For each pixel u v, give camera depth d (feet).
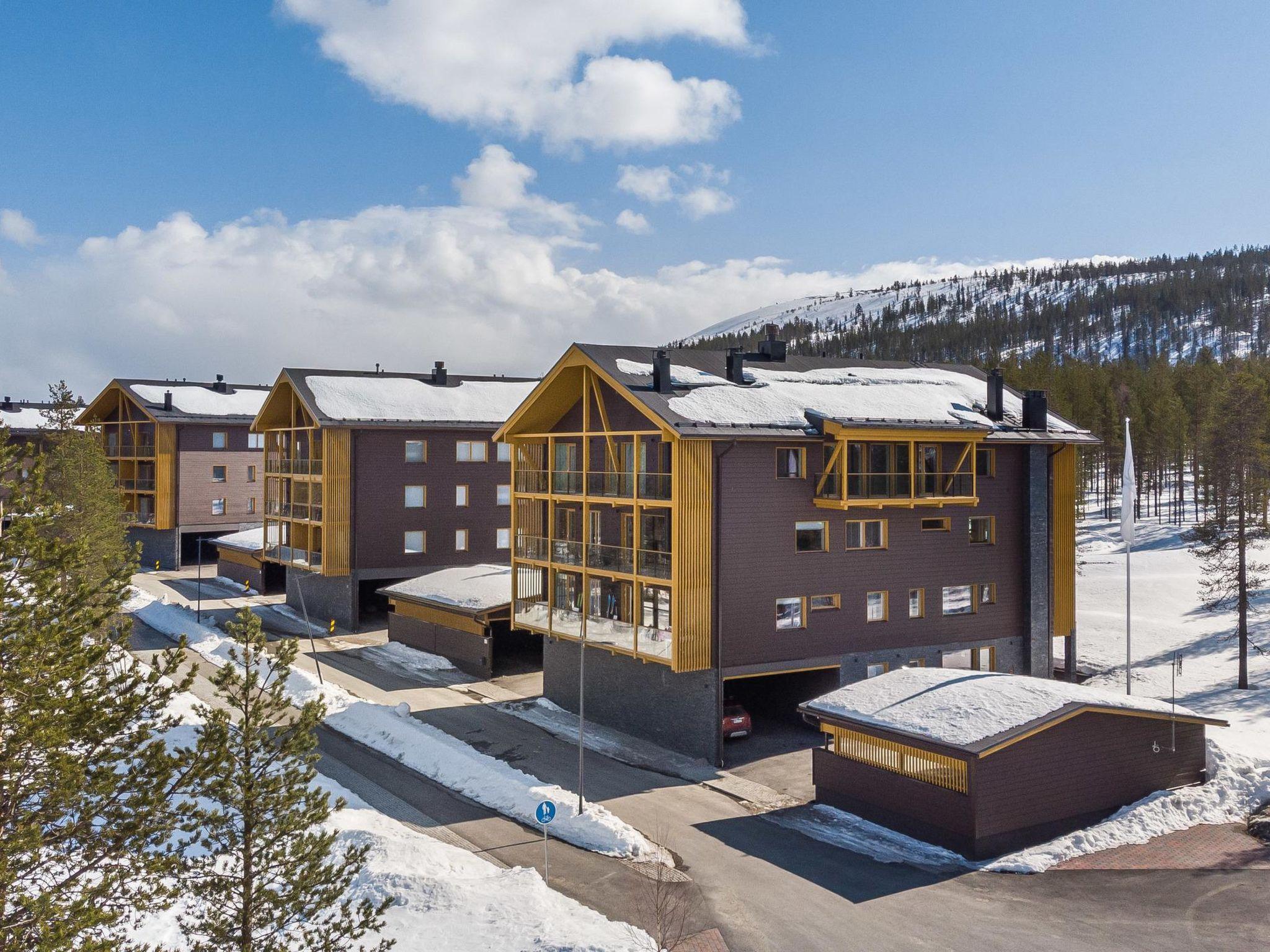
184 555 244.01
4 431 43.37
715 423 104.42
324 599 178.09
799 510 110.63
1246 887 71.20
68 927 36.65
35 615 40.60
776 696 121.70
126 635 45.42
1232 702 123.75
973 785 76.79
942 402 127.03
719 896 70.23
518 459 132.57
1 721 38.60
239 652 144.97
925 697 87.61
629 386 108.47
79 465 149.07
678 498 102.58
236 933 49.24
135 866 42.96
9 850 37.32
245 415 245.86
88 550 45.09
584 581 117.19
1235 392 154.20
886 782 84.43
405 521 178.50
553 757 104.12
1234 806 86.94
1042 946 62.08
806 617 111.14
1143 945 62.13
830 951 61.82
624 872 74.43
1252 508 141.59
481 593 146.51
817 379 127.13
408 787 94.53
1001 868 74.90
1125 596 188.55
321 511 172.96
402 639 158.30
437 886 68.08
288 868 48.70
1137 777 86.63
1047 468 130.41
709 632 104.32
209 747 46.50
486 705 124.98
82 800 41.65
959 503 119.24
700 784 96.58
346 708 118.93
